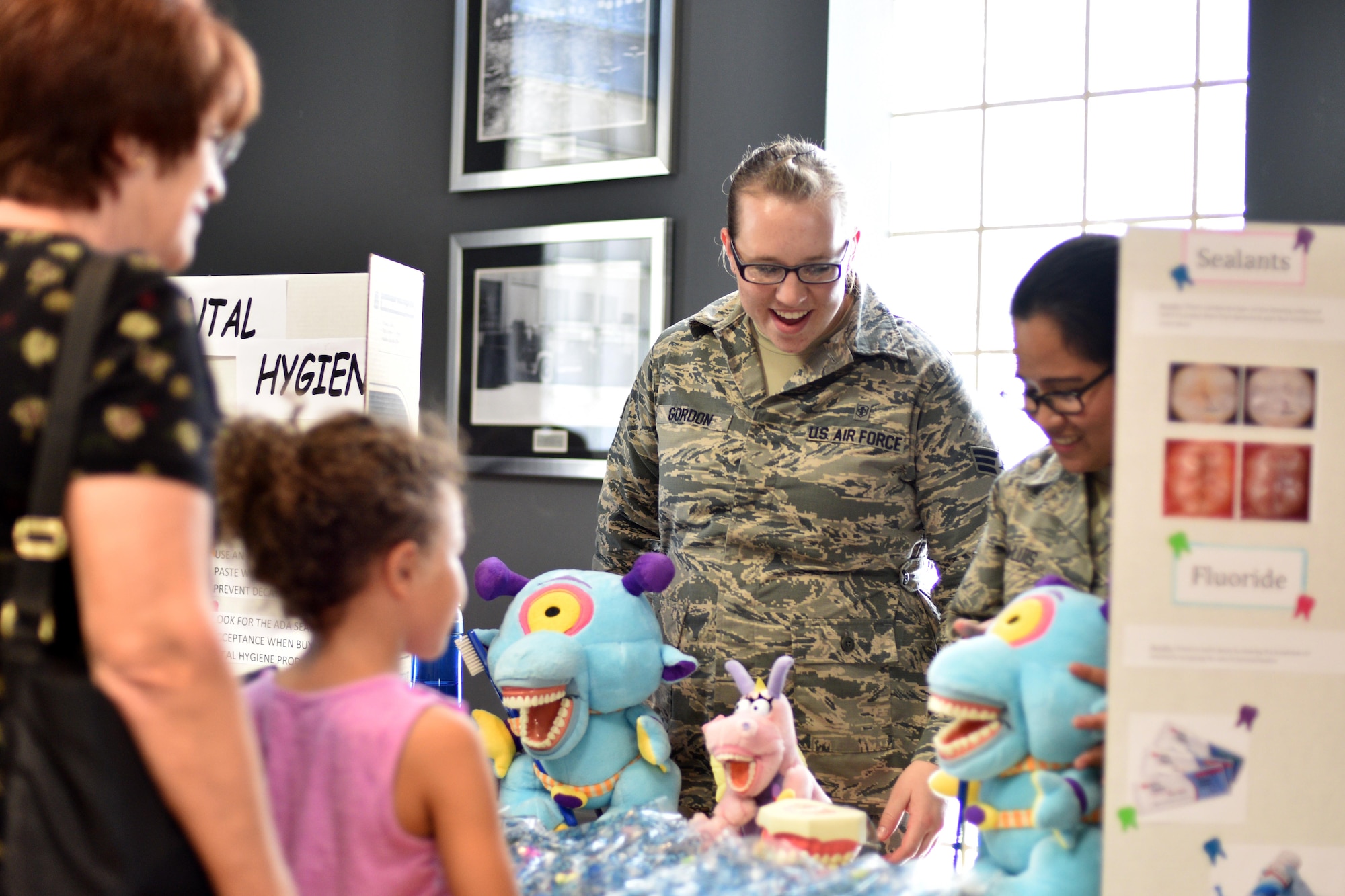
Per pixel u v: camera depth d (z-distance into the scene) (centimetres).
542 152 290
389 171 314
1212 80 237
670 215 275
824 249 151
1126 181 245
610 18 281
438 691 172
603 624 140
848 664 158
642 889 103
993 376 258
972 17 259
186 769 69
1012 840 103
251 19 332
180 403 71
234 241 335
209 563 73
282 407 169
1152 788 92
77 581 69
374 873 87
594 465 281
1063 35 251
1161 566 92
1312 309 94
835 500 159
